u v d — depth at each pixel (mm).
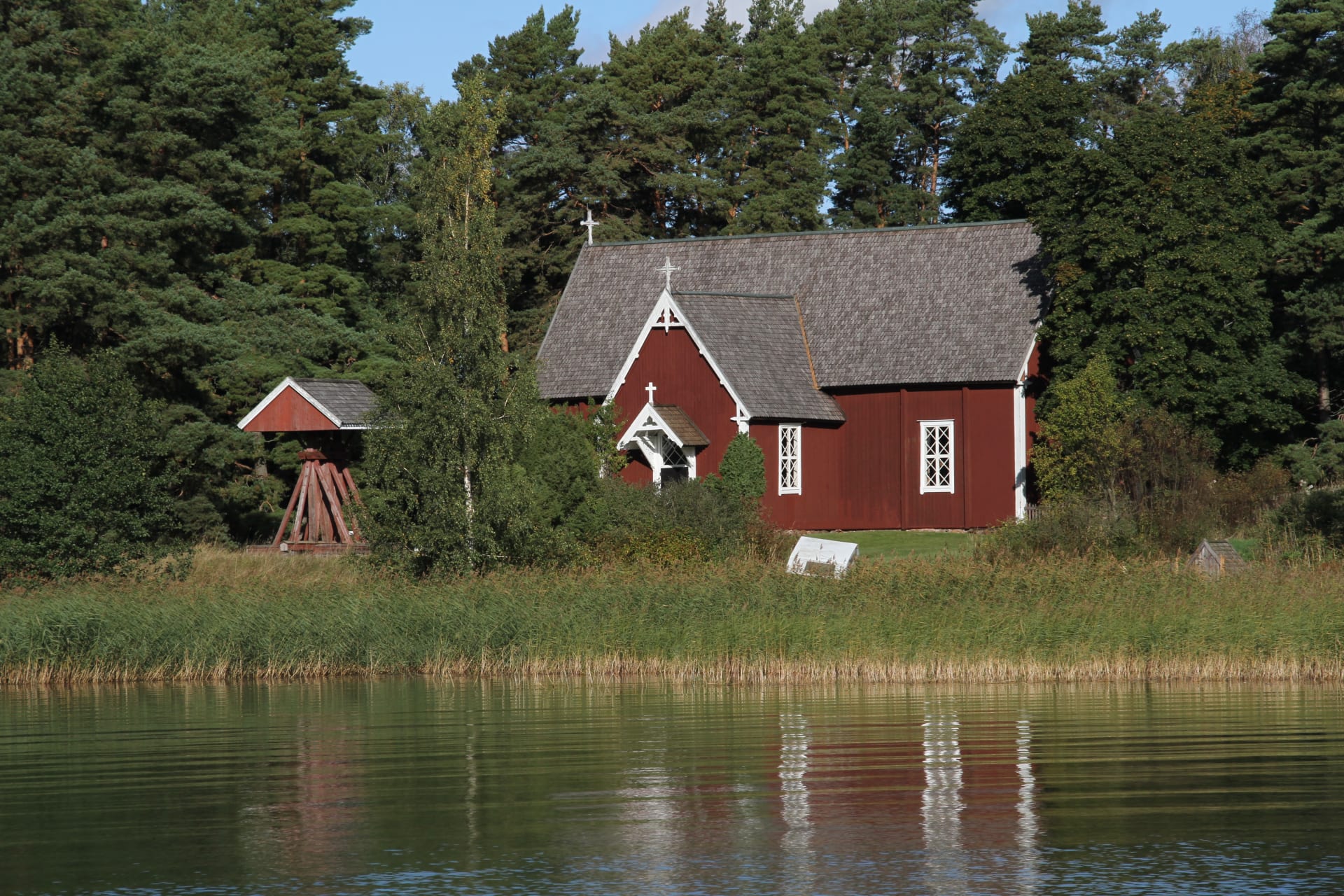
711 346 125938
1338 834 43406
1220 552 89500
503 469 92500
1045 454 116438
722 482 121250
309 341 146000
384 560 92125
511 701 70688
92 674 79000
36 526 95562
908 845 42625
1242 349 130750
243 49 168375
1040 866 40375
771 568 84938
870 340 134875
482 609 81938
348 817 46438
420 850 42312
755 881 39125
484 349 94625
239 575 94188
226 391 152000
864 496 133625
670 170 194125
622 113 189000
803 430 130750
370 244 186375
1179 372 120062
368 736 60562
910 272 137875
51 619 79250
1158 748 56562
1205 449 110875
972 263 136125
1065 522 99500
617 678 78688
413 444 91500
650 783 50906
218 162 143750
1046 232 127312
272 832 44594
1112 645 76875
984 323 131875
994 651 77000
